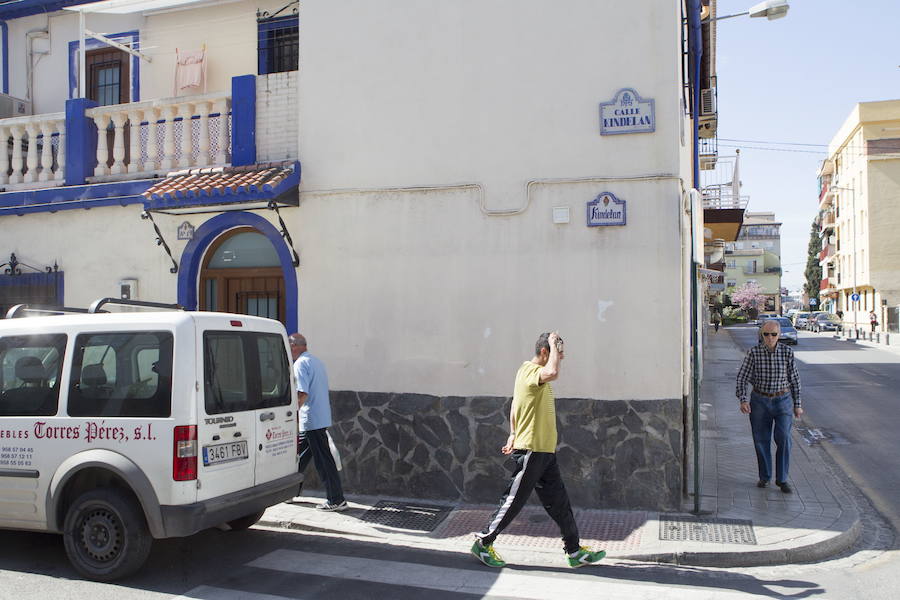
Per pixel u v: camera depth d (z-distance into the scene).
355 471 8.05
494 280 7.71
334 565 5.82
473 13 7.88
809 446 10.85
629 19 7.36
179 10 11.26
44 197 9.66
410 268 8.01
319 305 8.33
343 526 6.83
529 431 5.63
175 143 9.50
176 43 11.28
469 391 7.75
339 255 8.28
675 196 7.20
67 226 9.69
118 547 5.30
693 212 7.35
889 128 49.38
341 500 7.37
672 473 7.07
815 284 86.00
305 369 7.20
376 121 8.20
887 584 5.39
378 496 7.93
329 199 8.34
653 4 7.30
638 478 7.14
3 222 10.03
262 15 10.89
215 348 5.61
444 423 7.80
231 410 5.64
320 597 5.10
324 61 8.43
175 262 9.07
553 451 5.71
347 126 8.30
